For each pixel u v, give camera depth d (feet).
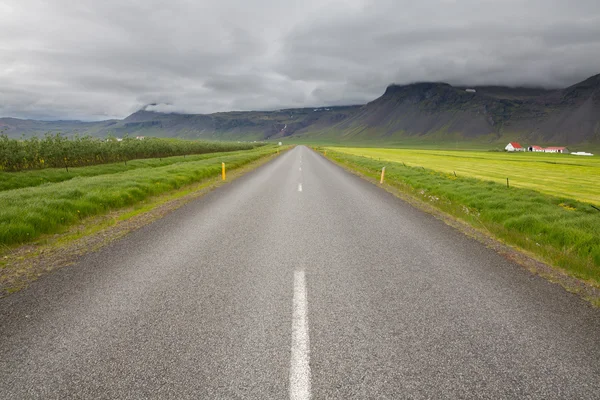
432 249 20.13
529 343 10.35
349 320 11.54
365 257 18.42
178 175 52.42
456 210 31.91
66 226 24.72
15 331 10.75
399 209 33.14
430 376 8.77
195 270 16.21
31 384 8.39
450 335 10.71
